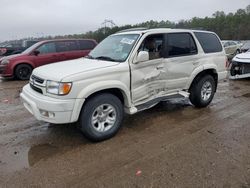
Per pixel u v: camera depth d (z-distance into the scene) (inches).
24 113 216.7
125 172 123.4
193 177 117.8
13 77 410.3
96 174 122.5
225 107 227.5
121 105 164.7
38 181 117.6
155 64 181.2
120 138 162.9
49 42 414.6
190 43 207.2
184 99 252.7
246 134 165.9
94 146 152.3
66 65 165.5
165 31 190.9
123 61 165.9
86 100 149.8
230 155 137.9
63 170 126.5
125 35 188.9
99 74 150.6
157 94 190.4
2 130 178.1
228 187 110.3
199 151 142.9
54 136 167.3
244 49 476.4
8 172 125.1
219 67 231.5
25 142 158.9
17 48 628.1
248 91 297.0
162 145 151.8
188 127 179.9
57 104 138.9
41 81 149.8
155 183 114.0
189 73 206.1
